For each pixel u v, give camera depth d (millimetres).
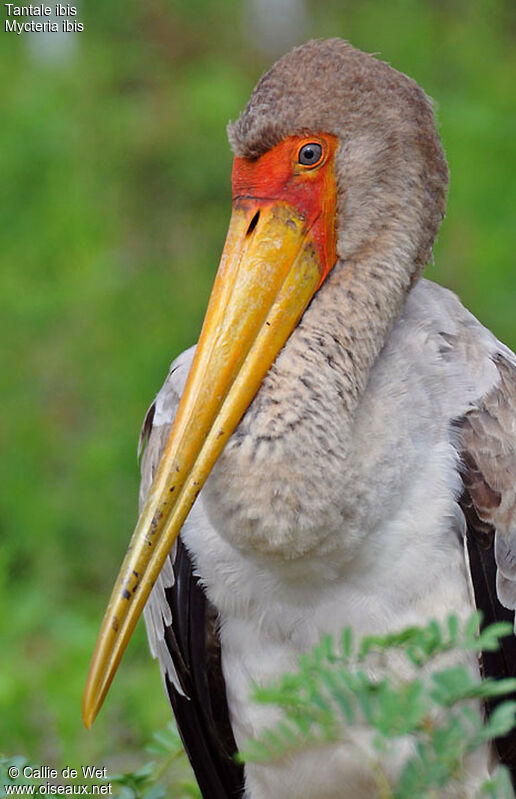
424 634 5812
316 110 7254
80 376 15664
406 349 7598
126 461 14531
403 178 7410
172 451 7074
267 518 6957
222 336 7211
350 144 7312
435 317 7820
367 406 7266
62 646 12219
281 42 20344
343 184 7336
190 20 20344
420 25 20031
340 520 7066
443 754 5660
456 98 18438
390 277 7395
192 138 18578
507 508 7652
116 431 14891
